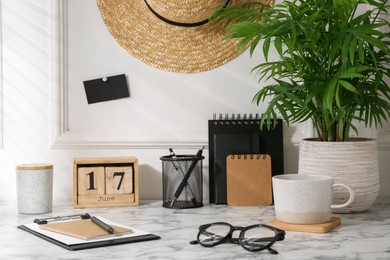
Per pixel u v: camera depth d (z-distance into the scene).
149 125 1.90
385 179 1.88
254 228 1.29
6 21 1.89
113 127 1.90
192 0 1.80
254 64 1.88
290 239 1.33
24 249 1.26
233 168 1.78
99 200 1.75
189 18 1.83
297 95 1.62
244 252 1.23
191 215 1.63
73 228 1.39
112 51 1.89
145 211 1.69
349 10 1.62
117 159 1.76
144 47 1.89
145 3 1.88
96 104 1.90
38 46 1.89
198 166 1.79
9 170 1.90
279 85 1.64
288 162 1.87
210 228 1.34
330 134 1.63
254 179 1.77
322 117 1.64
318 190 1.40
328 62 1.48
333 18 1.57
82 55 1.89
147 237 1.33
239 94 1.89
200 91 1.89
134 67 1.90
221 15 1.70
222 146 1.82
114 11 1.89
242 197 1.77
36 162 1.90
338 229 1.42
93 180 1.75
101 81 1.89
